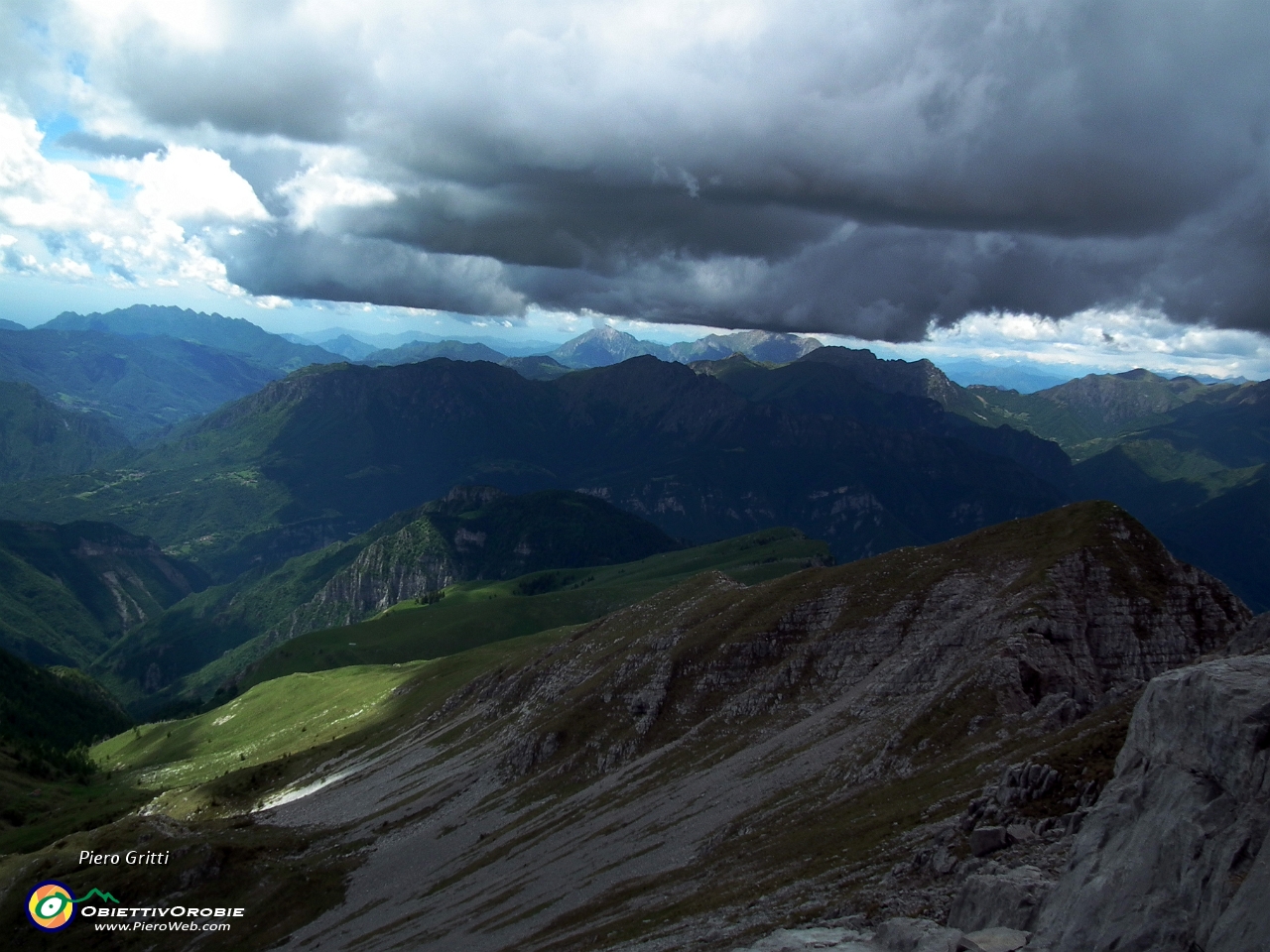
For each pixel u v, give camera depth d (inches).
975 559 6973.4
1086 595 5905.5
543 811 6338.6
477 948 4313.5
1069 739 3661.4
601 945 3622.0
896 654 6402.6
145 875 6190.9
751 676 7116.1
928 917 2578.7
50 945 5748.0
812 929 2807.6
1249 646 3326.8
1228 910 1731.1
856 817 4025.6
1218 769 2026.3
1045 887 2282.2
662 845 4901.6
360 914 5502.0
